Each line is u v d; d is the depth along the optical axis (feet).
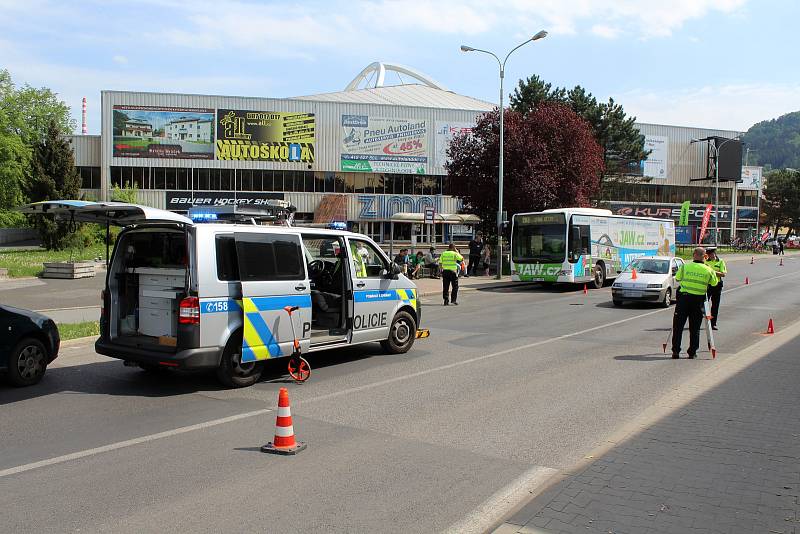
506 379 28.55
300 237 29.04
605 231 86.63
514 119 109.70
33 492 15.28
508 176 106.42
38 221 127.13
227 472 16.70
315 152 183.32
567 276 78.69
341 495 15.17
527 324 48.24
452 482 16.08
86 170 180.24
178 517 13.88
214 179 177.06
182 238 25.62
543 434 20.29
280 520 13.76
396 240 190.80
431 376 29.17
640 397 25.29
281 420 18.39
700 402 23.76
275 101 180.04
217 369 26.08
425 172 191.21
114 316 27.63
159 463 17.37
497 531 13.12
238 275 26.21
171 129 173.68
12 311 26.63
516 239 83.25
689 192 236.02
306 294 28.73
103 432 20.29
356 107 185.88
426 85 263.08
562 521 13.55
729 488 15.33
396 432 20.44
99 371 29.91
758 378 28.07
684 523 13.42
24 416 22.16
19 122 187.93
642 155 174.70
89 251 125.90
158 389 26.32
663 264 64.23
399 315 34.81
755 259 170.91
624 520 13.57
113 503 14.62
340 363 32.27
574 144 107.65
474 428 20.93
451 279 63.10
